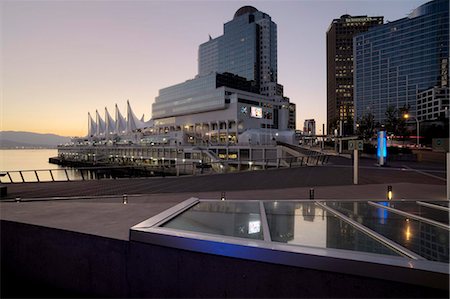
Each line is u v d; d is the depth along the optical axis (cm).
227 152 8525
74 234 447
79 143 19638
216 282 370
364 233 427
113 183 1828
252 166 7706
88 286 434
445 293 293
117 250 417
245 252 354
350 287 319
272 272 346
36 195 1470
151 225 436
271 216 538
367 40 18925
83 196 1383
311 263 330
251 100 12244
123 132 17062
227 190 1492
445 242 386
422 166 2988
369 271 312
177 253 388
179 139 11238
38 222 493
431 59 16012
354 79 19800
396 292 307
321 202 671
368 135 10250
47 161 16912
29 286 470
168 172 7969
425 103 15412
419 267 302
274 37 18175
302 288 335
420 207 612
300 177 2058
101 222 504
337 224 482
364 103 19075
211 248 371
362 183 1722
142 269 404
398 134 9988
